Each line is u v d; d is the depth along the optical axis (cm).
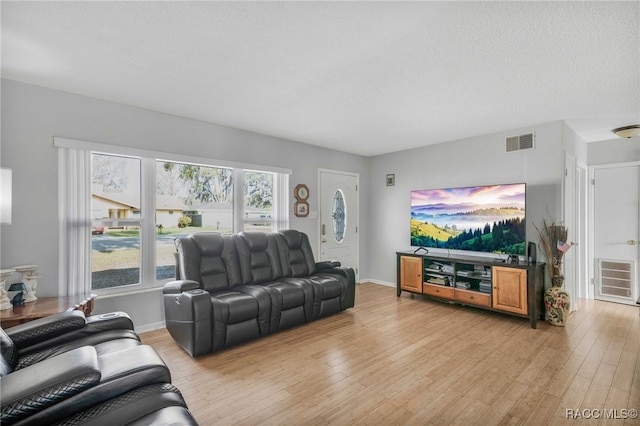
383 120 364
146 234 335
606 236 437
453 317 365
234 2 164
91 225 301
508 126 385
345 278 382
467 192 413
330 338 302
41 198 273
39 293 271
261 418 183
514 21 179
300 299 330
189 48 211
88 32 192
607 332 314
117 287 318
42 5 166
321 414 186
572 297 385
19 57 223
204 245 328
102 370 137
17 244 262
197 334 257
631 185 418
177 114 347
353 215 553
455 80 258
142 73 248
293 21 181
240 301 285
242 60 227
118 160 323
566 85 266
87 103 296
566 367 240
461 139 446
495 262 362
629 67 233
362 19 179
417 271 440
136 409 118
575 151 402
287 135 434
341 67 237
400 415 184
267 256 376
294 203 468
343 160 538
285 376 230
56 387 114
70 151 286
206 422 179
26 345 174
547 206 367
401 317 366
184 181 369
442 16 175
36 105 271
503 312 357
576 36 194
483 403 195
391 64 231
